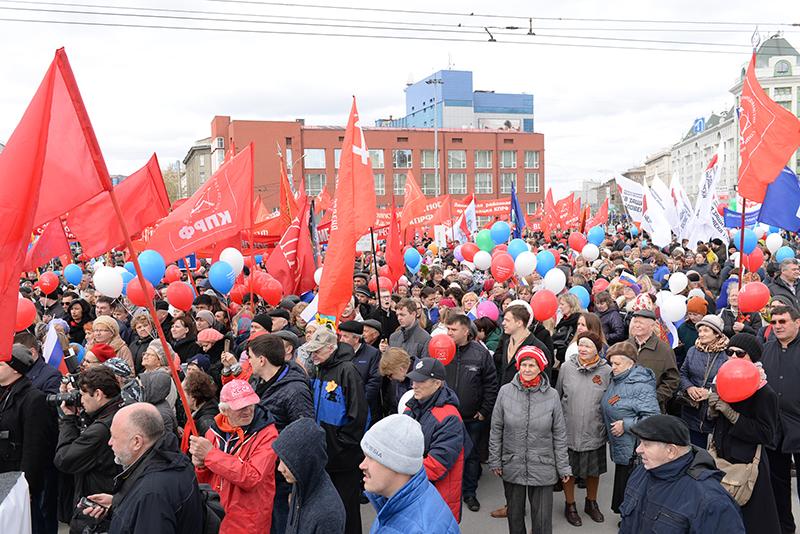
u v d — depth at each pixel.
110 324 6.72
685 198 16.62
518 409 5.59
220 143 68.62
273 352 5.13
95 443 4.55
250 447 4.34
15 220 3.51
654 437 3.52
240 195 8.66
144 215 9.41
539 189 76.44
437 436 4.77
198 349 7.32
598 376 6.20
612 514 6.45
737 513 3.39
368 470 3.10
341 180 6.79
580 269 12.73
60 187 3.80
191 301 7.56
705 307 7.66
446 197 21.61
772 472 5.68
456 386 6.64
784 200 8.66
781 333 5.72
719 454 4.93
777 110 7.84
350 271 6.66
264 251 13.34
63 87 3.80
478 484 7.39
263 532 4.27
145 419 3.48
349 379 5.41
